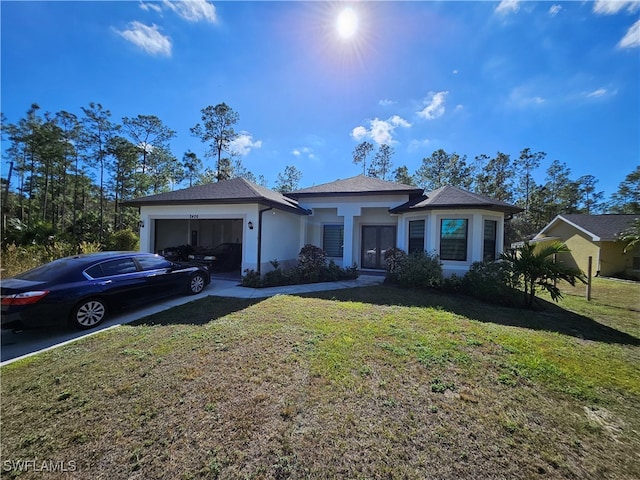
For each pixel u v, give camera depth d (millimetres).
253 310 6629
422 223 11312
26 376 3611
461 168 34781
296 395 3156
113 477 2119
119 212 28297
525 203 37688
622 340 5262
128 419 2758
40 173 27375
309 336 4922
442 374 3697
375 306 7125
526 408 3027
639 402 3207
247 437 2516
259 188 12680
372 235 14281
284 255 12555
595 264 17219
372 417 2807
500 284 8023
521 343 4832
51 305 5109
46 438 2516
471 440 2523
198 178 36312
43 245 14281
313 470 2178
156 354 4211
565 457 2365
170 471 2166
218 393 3189
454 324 5742
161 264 7473
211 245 18172
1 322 4766
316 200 13609
